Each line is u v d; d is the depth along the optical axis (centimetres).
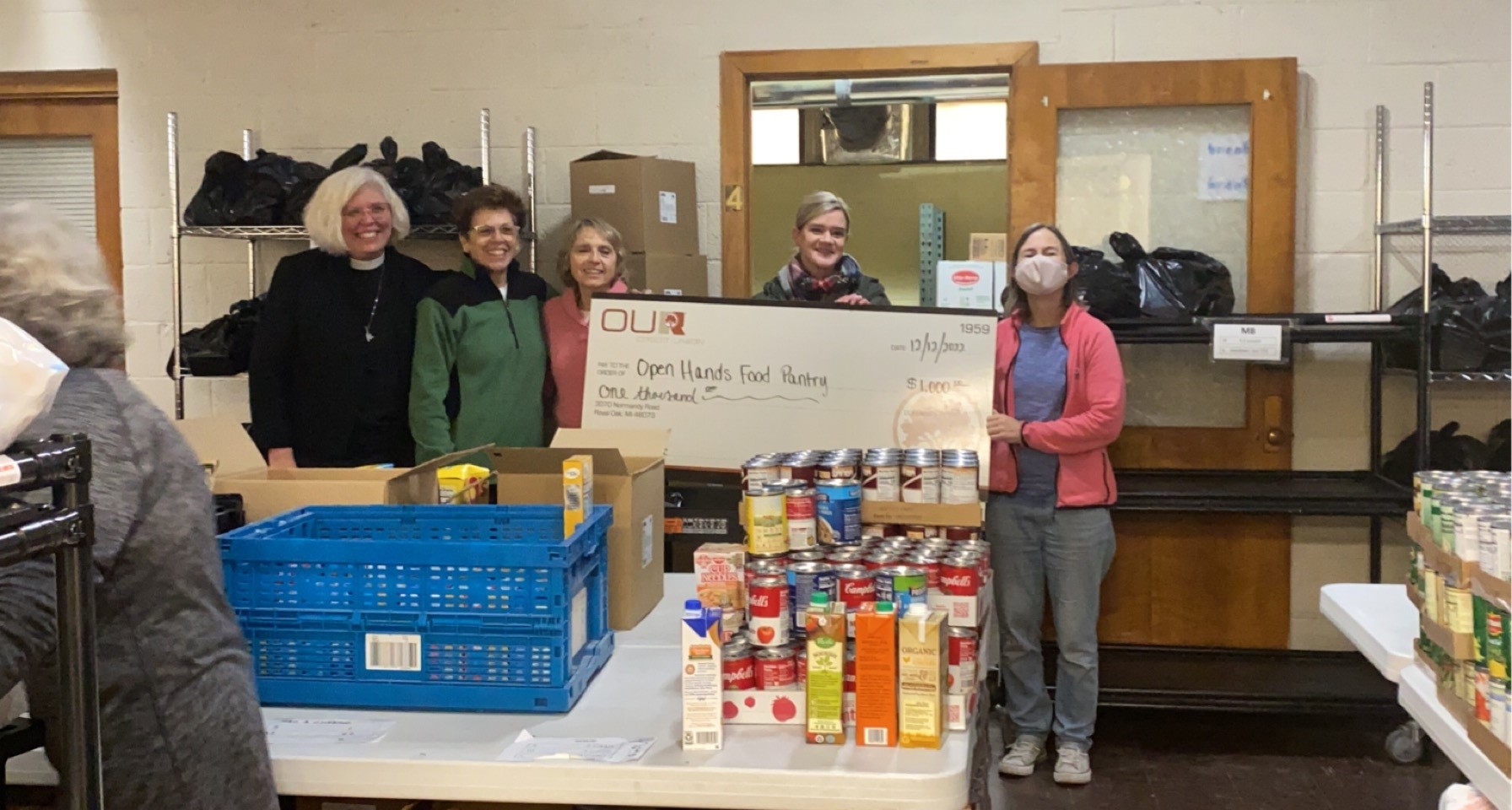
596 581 189
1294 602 396
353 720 168
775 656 164
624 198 376
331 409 350
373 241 350
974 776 174
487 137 413
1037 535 334
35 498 115
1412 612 206
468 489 215
